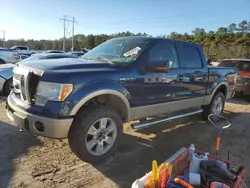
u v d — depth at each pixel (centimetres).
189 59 471
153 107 396
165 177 226
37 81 303
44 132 296
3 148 362
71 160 339
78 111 315
